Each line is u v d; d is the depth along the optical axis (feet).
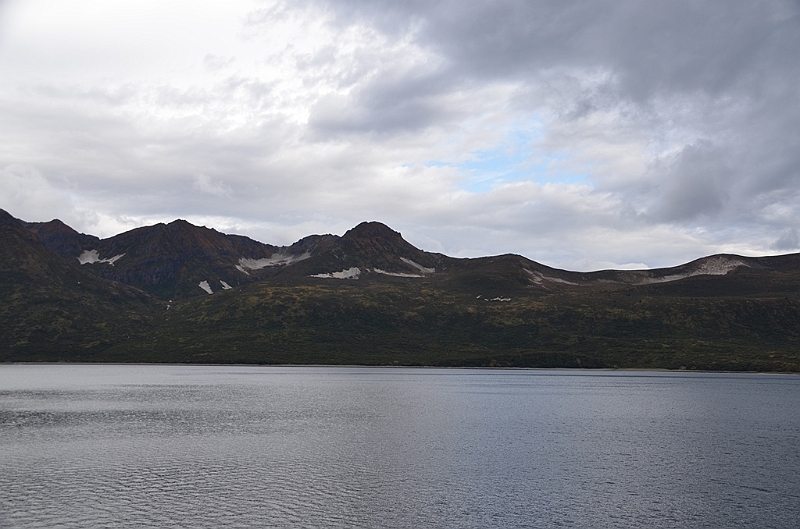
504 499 225.97
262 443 325.42
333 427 384.06
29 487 233.35
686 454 308.60
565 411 486.38
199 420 408.26
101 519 199.52
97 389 631.97
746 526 200.13
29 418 407.85
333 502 220.64
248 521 200.23
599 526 199.21
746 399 597.11
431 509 214.07
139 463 274.36
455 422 414.00
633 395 634.84
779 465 284.41
